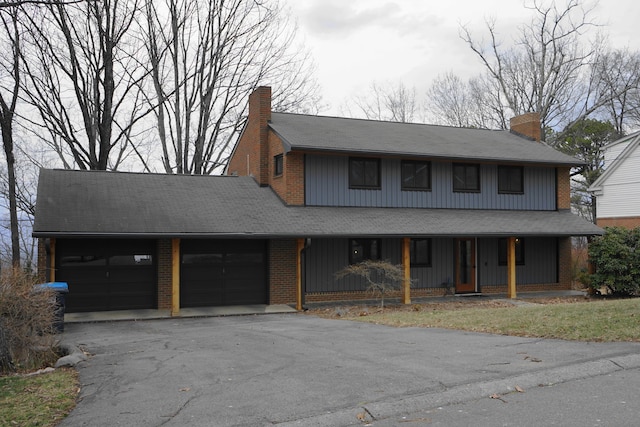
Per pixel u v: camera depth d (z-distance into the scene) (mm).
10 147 18359
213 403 6848
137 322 16344
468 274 22969
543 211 24219
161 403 6957
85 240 17953
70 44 25625
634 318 10836
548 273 24250
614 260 21250
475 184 23297
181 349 10891
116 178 21047
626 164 30938
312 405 6590
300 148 19562
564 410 6176
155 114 33000
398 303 20312
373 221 20156
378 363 8688
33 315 10047
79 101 27000
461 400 6738
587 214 45781
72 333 14047
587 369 7723
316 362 9008
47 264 16406
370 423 6090
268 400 6867
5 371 9297
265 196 21484
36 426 6242
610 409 6125
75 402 7188
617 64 40375
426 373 7840
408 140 23078
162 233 17016
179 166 32281
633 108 42812
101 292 18078
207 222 18281
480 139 25656
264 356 9766
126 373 8734
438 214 21828
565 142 43844
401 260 21672
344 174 21219
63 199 18234
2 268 10664
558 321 11391
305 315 17750
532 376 7430
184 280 19094
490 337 10734
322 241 20672
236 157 27516
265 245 20125
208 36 31828
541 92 38469
